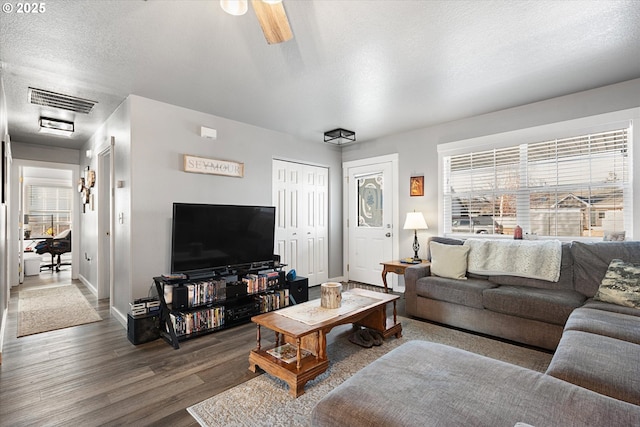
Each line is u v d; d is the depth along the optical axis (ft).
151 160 10.61
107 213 14.29
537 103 11.13
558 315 7.90
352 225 17.70
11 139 15.78
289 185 15.66
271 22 5.01
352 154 17.56
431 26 6.70
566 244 9.62
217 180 12.39
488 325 9.21
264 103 11.14
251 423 5.53
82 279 17.89
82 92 10.05
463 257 11.02
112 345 9.02
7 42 7.16
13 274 16.88
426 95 10.52
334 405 3.76
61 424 5.56
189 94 10.27
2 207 9.42
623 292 7.48
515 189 11.74
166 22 6.48
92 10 6.06
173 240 9.91
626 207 9.61
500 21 6.56
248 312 11.01
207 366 7.72
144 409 5.97
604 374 4.38
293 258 15.81
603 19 6.50
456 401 3.63
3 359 8.13
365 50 7.65
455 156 13.44
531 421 3.28
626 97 9.48
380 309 9.07
